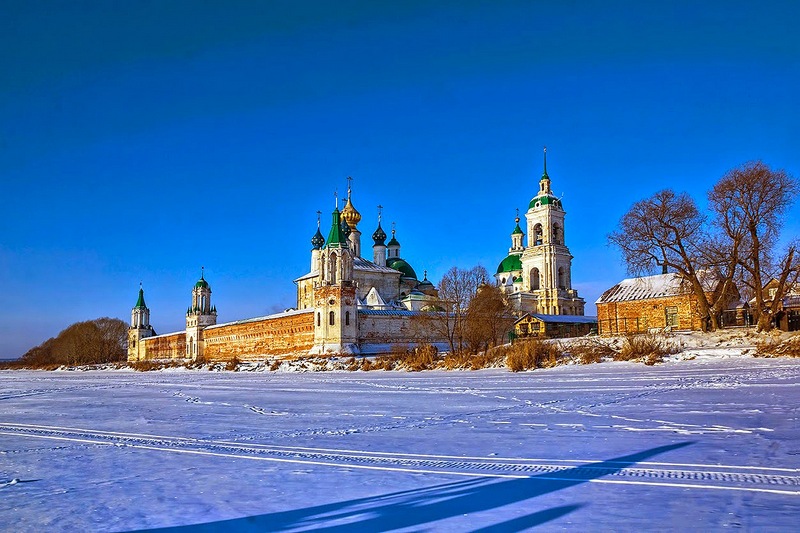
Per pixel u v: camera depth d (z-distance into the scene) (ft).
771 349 172.76
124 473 54.03
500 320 353.10
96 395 163.53
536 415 83.30
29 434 83.61
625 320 297.12
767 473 44.27
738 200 211.00
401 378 192.44
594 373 163.12
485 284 369.09
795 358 160.97
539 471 48.19
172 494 45.37
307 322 352.90
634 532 32.48
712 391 104.27
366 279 410.11
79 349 599.57
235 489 46.26
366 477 48.60
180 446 68.64
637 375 148.25
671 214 226.38
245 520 37.91
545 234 472.44
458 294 333.21
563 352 215.51
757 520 33.47
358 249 449.48
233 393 152.46
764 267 217.77
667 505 37.11
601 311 306.14
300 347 358.43
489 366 215.72
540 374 173.27
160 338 567.59
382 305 371.56
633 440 60.03
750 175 209.67
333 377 220.23
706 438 59.21
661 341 205.16
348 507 39.93
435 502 40.29
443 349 339.77
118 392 174.29
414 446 62.13
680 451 53.36
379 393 134.82
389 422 82.17
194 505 41.96
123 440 75.00
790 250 205.57
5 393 184.34
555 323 351.87
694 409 81.46
